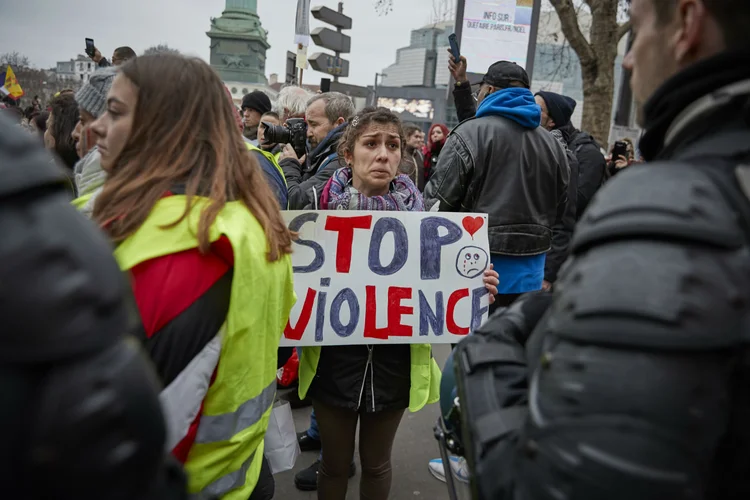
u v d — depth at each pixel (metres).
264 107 4.93
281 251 1.35
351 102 3.72
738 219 0.57
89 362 0.51
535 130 2.83
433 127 6.46
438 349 4.66
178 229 1.13
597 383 0.55
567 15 8.91
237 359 1.20
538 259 2.92
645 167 0.64
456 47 3.54
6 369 0.48
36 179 0.51
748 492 0.58
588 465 0.54
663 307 0.53
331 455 2.14
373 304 2.15
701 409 0.53
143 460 0.55
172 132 1.21
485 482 0.71
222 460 1.24
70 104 2.76
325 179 2.90
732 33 0.65
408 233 2.21
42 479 0.49
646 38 0.74
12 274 0.48
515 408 0.76
